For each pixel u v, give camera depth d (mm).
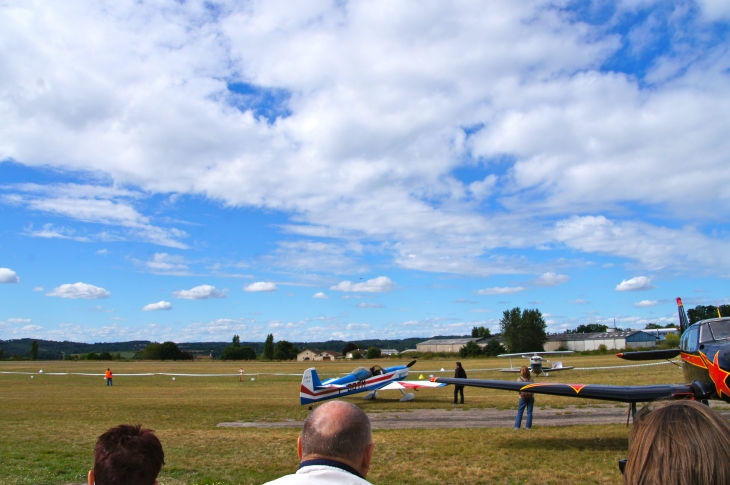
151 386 31172
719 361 8742
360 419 2139
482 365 52406
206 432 12492
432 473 8125
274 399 22000
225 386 30609
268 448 10305
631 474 1480
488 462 8758
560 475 7836
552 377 30094
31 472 8305
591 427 11898
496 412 15531
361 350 106125
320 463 1996
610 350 80125
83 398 23188
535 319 79562
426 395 21781
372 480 7785
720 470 1331
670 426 1456
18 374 46500
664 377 26672
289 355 98625
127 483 2199
